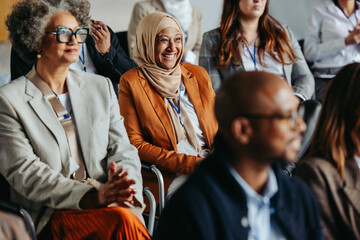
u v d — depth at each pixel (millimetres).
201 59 4418
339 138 1943
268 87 1494
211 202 1480
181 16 5723
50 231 2568
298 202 1608
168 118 3303
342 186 1927
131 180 2195
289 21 6594
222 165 1514
